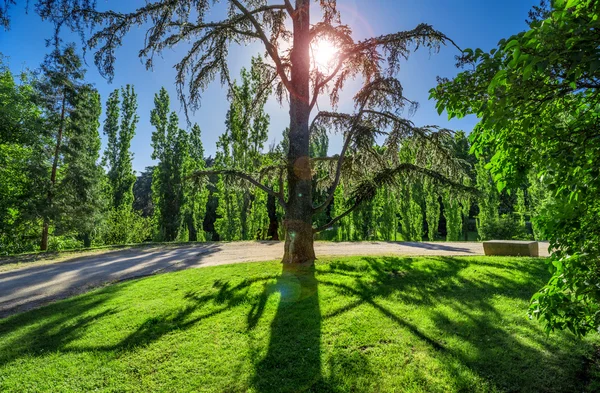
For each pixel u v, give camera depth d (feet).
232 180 30.63
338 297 19.85
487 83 7.55
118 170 100.73
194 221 101.14
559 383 10.48
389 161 32.76
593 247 7.61
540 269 23.79
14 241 63.46
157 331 16.79
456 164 30.53
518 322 15.01
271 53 28.35
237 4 27.04
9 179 60.39
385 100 29.14
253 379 12.04
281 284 22.95
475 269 24.63
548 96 6.77
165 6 26.04
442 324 15.35
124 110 102.58
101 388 12.24
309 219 29.73
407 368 11.90
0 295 26.66
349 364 12.45
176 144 99.35
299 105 30.04
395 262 28.30
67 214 58.29
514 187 10.18
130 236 88.28
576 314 8.07
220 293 22.04
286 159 29.71
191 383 12.16
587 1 5.19
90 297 23.81
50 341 16.53
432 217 76.74
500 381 10.75
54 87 58.08
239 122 39.37
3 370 13.79
